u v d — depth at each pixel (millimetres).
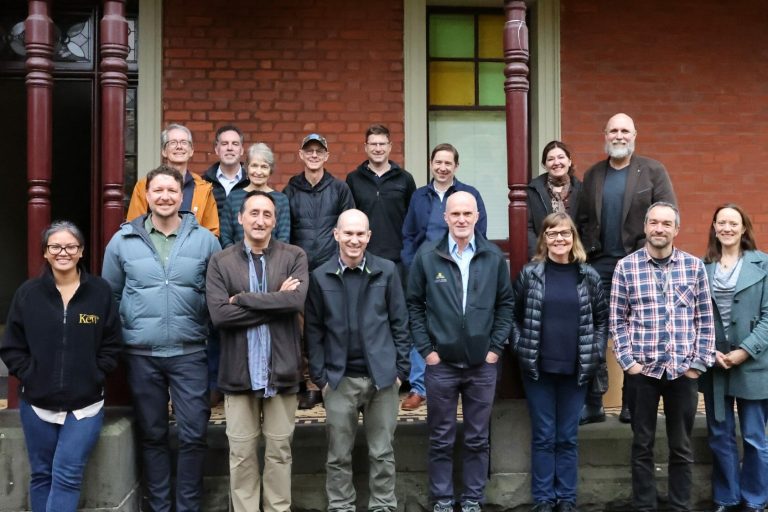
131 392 4539
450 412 4613
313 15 6980
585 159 7105
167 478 4566
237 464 4371
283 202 5293
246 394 4387
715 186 7219
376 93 7031
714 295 4785
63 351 4113
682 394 4574
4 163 7457
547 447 4730
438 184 5590
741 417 4793
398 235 5812
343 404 4516
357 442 4910
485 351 4555
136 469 4703
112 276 4484
